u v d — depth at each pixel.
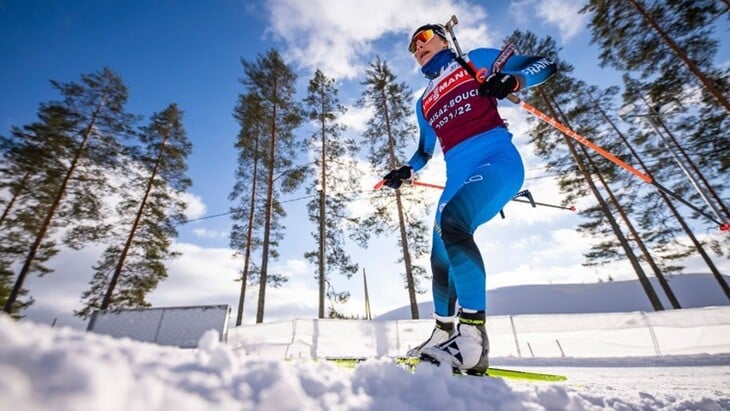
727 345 7.18
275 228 15.77
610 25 12.28
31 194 13.83
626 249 12.58
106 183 15.33
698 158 12.59
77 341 0.39
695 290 31.47
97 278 14.97
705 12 10.68
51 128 14.88
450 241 1.26
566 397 0.79
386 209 15.39
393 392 0.63
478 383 0.78
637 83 13.52
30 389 0.25
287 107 17.08
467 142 1.59
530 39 16.12
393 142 16.38
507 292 36.69
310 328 8.73
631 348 7.78
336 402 0.51
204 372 0.46
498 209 1.39
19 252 13.51
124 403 0.31
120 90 16.52
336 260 15.09
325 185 15.72
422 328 8.99
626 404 0.87
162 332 9.04
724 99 10.20
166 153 16.86
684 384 1.73
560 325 8.35
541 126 15.11
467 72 1.71
